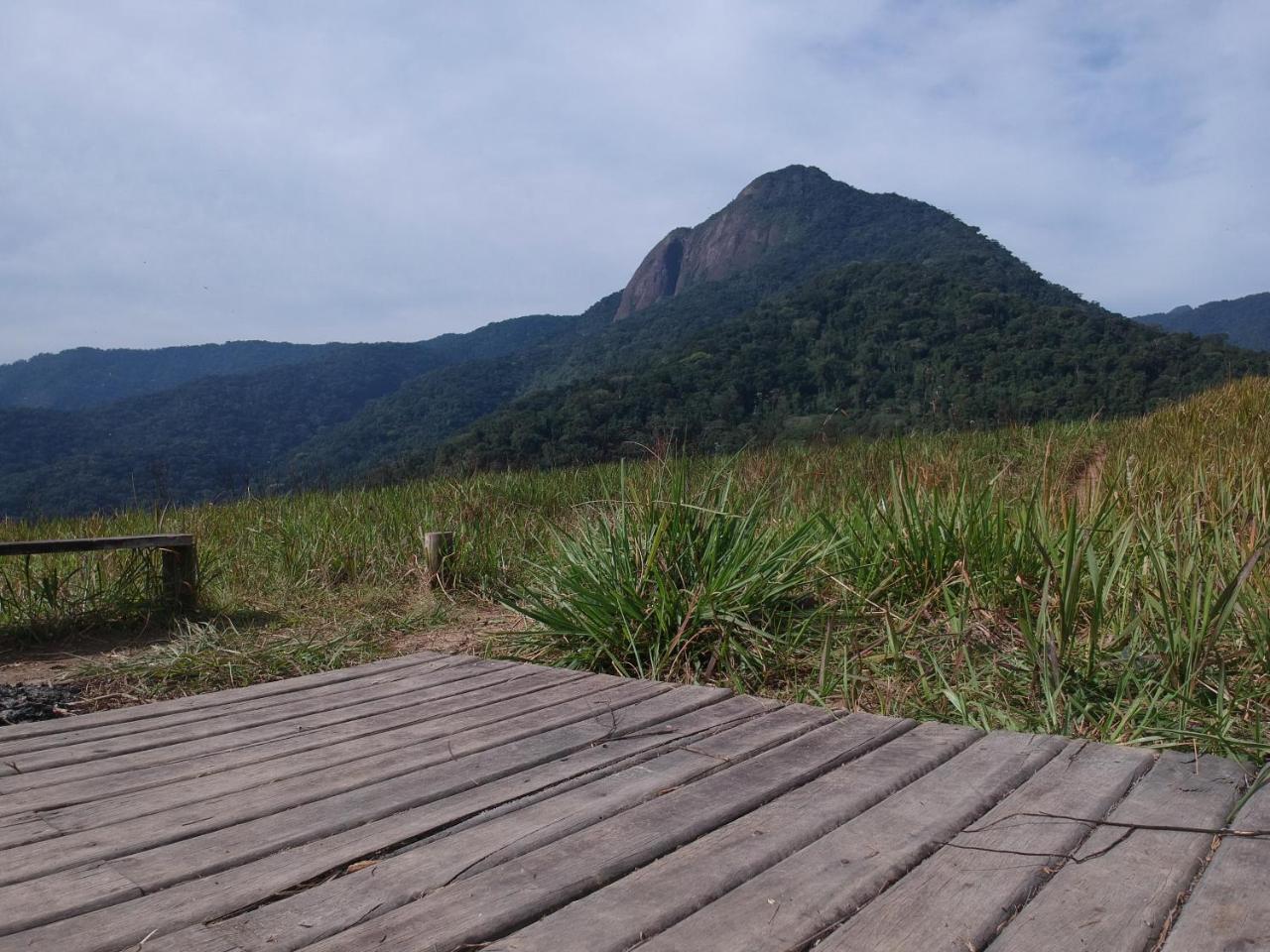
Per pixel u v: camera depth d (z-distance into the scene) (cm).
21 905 176
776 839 198
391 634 516
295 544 700
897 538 435
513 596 581
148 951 159
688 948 155
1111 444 955
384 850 201
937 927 160
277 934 164
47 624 521
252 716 322
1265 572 366
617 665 397
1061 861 183
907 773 236
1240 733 271
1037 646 328
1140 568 384
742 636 400
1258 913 160
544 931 163
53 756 279
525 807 223
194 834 213
